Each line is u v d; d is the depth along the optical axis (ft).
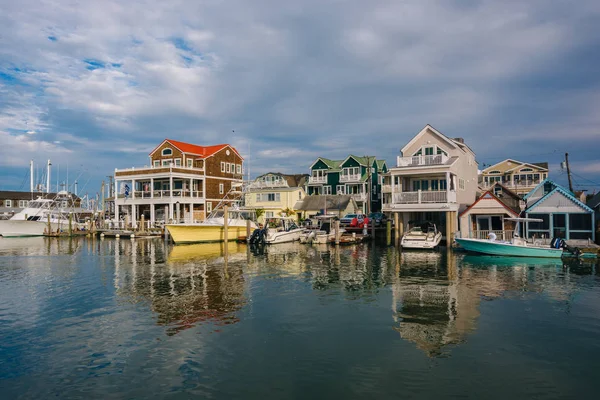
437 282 67.36
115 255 107.65
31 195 273.54
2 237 175.11
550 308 51.75
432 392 30.76
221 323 46.55
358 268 82.43
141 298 58.23
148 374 34.04
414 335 42.32
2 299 58.08
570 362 35.70
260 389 31.42
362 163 206.90
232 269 82.74
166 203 169.37
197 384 32.27
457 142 128.36
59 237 173.37
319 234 135.33
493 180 223.71
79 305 54.65
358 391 30.99
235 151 207.62
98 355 37.88
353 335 42.42
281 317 48.65
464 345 39.55
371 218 159.12
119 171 179.63
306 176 254.06
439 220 130.82
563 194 101.76
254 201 210.38
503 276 72.02
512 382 32.19
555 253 90.79
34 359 37.17
